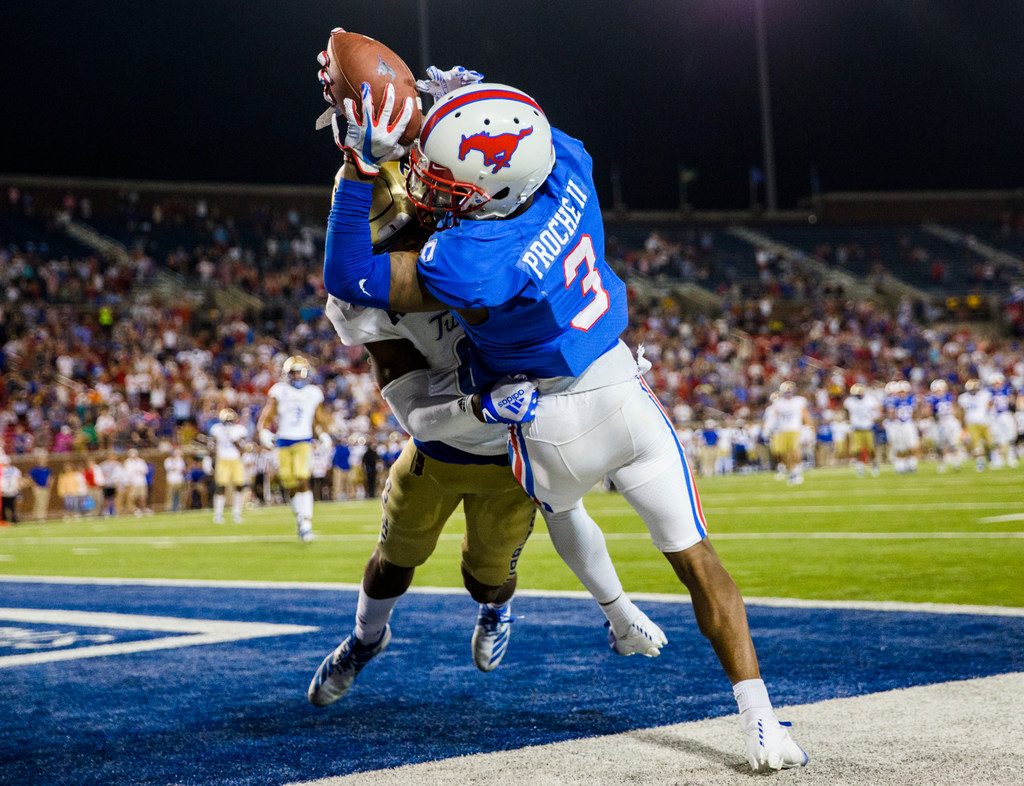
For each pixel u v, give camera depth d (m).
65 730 5.21
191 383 39.22
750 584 9.53
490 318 4.15
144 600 10.34
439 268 4.00
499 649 5.94
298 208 55.19
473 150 4.05
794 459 28.97
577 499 4.64
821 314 54.38
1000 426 33.38
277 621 8.64
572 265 4.25
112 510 32.75
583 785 3.88
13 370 37.34
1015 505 17.34
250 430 35.75
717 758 4.17
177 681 6.32
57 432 34.06
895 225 63.22
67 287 42.94
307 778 4.25
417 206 4.45
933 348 50.47
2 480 29.64
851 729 4.50
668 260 58.03
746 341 49.97
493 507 5.16
